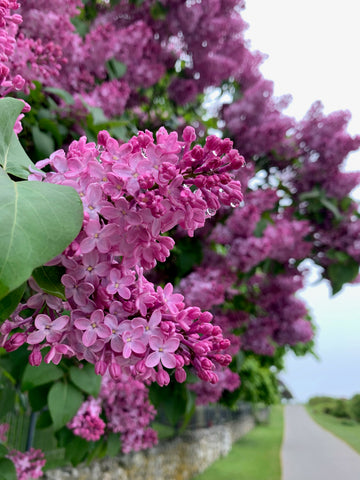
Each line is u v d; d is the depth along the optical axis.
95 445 4.34
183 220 1.07
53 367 3.15
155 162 1.03
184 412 3.83
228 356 1.14
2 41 1.39
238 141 4.46
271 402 17.75
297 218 5.05
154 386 3.79
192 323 1.19
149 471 9.94
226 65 4.77
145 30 3.84
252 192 4.27
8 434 7.22
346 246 4.77
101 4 4.57
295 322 5.22
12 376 3.54
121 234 1.04
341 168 4.85
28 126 2.94
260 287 5.12
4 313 1.02
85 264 1.06
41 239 0.87
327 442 25.16
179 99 4.90
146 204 1.01
